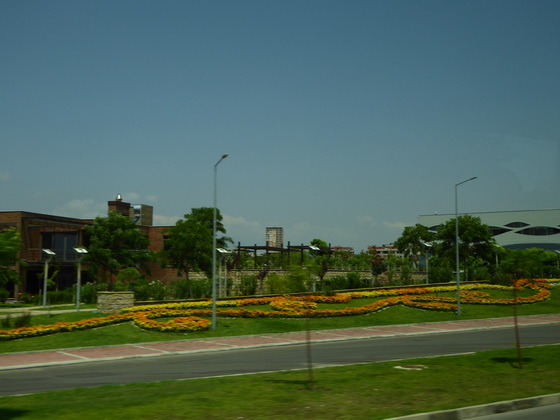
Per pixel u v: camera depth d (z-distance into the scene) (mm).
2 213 51719
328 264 54156
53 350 22625
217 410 10141
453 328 31812
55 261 50844
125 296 32344
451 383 12961
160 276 60375
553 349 20203
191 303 35312
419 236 70688
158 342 25219
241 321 31656
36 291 53531
